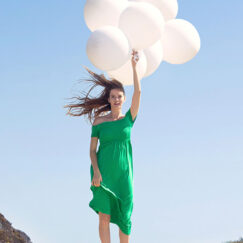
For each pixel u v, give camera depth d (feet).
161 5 20.40
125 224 20.33
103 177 20.13
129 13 18.62
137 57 19.56
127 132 20.53
